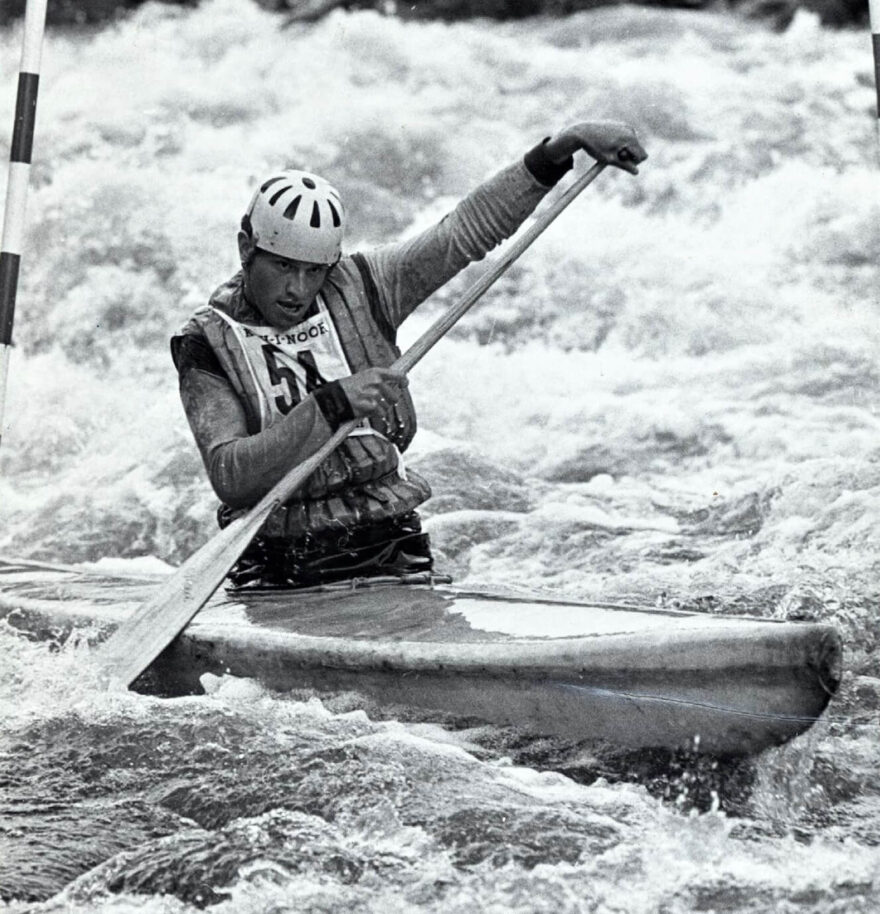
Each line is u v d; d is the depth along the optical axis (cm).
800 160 3825
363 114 4134
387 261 1580
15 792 1182
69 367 3231
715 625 1173
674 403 2756
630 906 983
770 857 1061
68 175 3853
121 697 1366
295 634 1355
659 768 1170
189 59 4625
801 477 2269
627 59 4588
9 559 1967
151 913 980
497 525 2236
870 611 1784
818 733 1205
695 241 3478
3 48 4819
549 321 3200
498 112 4212
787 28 4922
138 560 2238
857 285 3247
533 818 1103
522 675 1209
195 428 1512
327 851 1055
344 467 1534
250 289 1516
